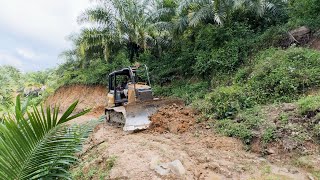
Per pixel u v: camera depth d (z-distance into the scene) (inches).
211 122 345.7
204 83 560.4
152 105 383.9
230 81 497.4
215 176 220.7
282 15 588.4
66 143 119.0
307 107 279.4
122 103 438.0
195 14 609.9
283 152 249.6
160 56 780.6
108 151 283.9
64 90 1040.2
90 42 794.2
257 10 559.8
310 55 394.6
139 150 276.7
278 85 369.7
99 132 385.4
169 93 613.6
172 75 689.6
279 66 402.0
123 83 463.2
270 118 297.1
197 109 385.7
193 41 714.8
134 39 781.3
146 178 221.6
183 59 658.2
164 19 761.0
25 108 137.6
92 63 983.0
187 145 290.7
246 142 282.5
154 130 352.2
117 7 778.8
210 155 258.8
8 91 1390.3
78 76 1001.5
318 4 499.8
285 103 329.4
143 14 784.9
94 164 271.9
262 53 491.5
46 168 118.3
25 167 111.0
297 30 491.5
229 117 347.6
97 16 783.1
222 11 588.7
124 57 810.8
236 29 576.4
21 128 108.6
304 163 225.8
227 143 284.2
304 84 359.3
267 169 227.1
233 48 543.8
